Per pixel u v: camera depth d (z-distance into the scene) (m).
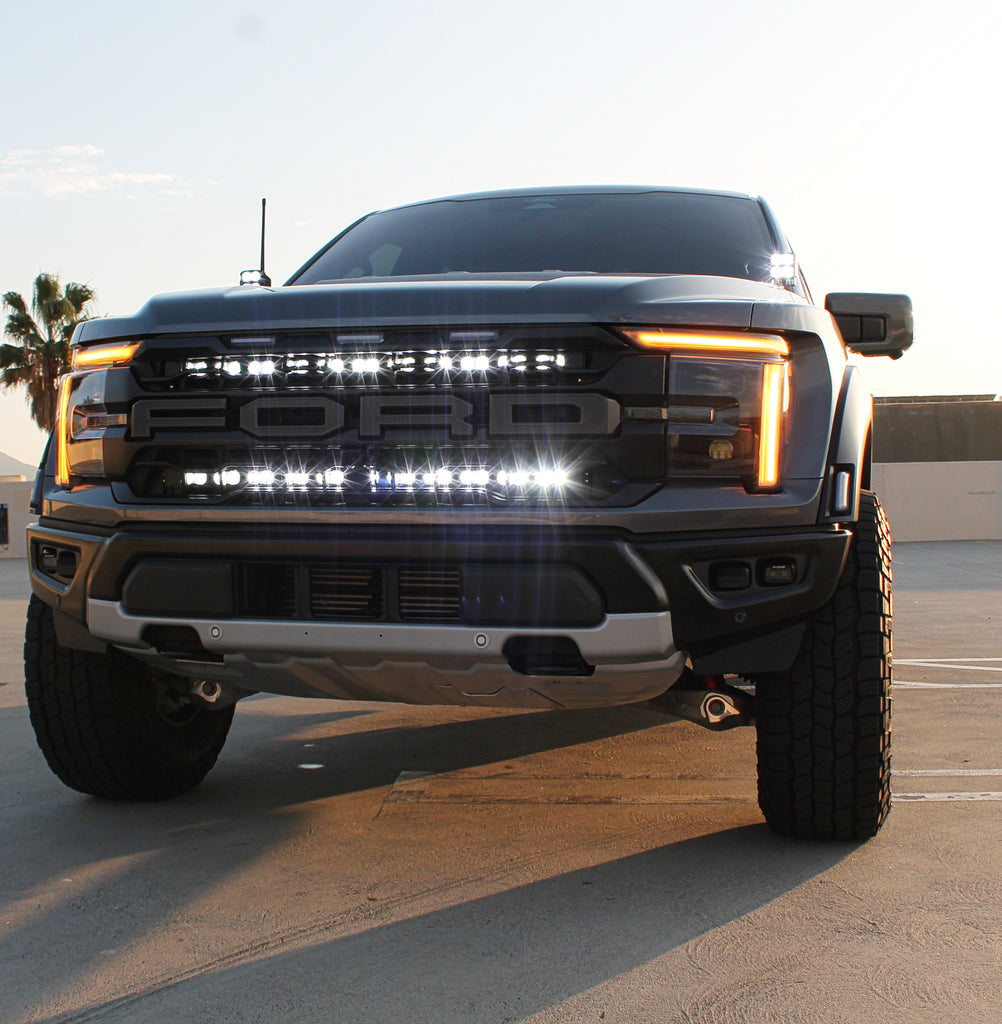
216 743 3.72
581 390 2.58
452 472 2.62
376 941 2.38
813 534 2.66
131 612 2.85
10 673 6.38
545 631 2.58
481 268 3.74
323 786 3.71
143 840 3.11
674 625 2.62
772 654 2.77
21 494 24.48
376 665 2.76
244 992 2.14
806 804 2.92
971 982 2.15
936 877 2.73
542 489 2.58
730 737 4.44
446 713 5.02
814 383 2.74
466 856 2.96
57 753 3.32
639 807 3.42
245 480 2.73
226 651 2.82
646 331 2.60
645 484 2.59
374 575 2.70
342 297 2.70
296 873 2.83
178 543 2.76
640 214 3.97
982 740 4.30
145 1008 2.08
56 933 2.44
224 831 3.20
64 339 35.28
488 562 2.60
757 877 2.75
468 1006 2.07
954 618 9.34
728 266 3.65
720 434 2.62
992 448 32.47
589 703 2.96
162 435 2.79
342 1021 2.02
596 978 2.19
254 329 2.72
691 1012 2.04
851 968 2.22
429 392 2.63
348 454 2.68
